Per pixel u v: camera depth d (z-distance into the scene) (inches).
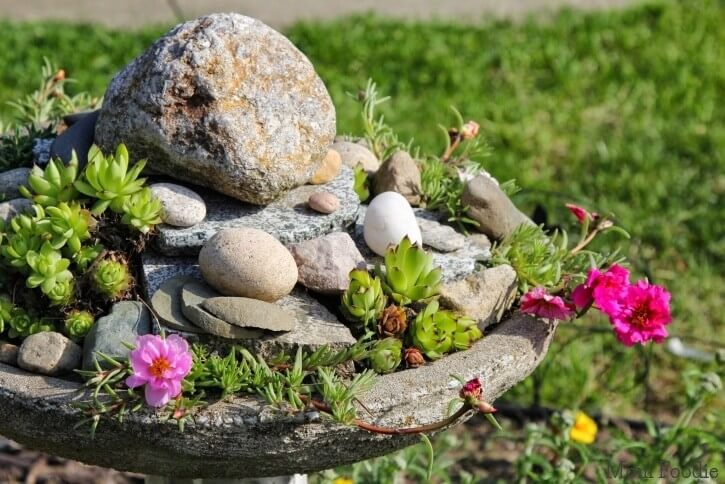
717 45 280.8
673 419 163.9
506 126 231.0
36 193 94.6
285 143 93.4
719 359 138.3
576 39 276.4
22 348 86.0
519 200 176.6
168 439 81.3
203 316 84.1
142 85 92.1
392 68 255.3
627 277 96.2
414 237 97.3
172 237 91.6
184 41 92.8
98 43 261.4
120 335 85.6
